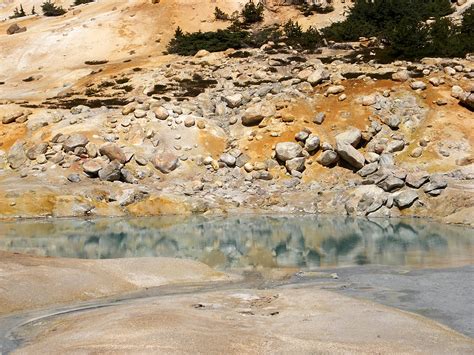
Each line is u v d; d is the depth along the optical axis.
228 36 67.62
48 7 95.31
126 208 37.31
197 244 28.56
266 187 39.97
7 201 36.41
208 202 38.03
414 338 13.38
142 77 57.97
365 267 22.75
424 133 42.34
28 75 69.75
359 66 51.47
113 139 43.81
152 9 83.06
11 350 13.48
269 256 25.64
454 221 32.88
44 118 47.47
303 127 43.94
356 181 39.00
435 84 46.84
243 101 48.31
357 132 41.25
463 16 62.75
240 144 43.69
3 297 17.25
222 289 19.52
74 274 19.69
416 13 66.06
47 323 15.53
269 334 13.61
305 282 20.45
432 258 24.11
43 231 31.77
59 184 39.34
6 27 88.00
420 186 36.09
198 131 44.75
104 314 15.62
